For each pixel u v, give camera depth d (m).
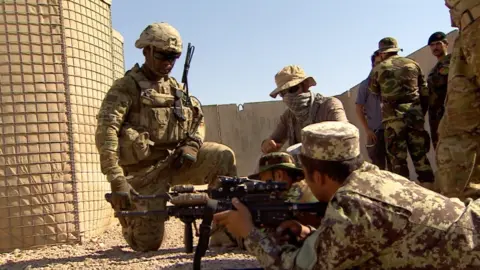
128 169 5.91
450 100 4.28
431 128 6.81
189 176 6.34
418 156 6.55
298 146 4.74
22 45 6.85
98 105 7.69
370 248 2.70
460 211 2.74
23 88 6.83
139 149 5.67
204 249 3.25
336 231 2.69
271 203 3.15
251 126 17.19
